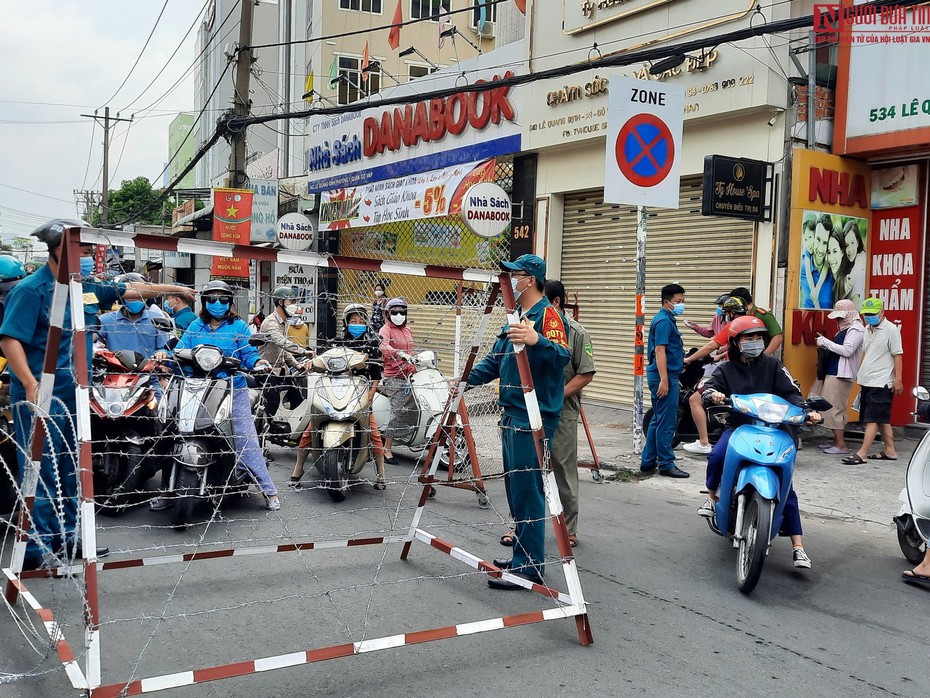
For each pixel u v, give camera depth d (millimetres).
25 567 4879
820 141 9867
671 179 8602
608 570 5348
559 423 5648
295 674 3725
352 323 7961
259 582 4957
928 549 5199
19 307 4586
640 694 3590
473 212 11898
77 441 3320
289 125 25438
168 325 7527
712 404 5344
